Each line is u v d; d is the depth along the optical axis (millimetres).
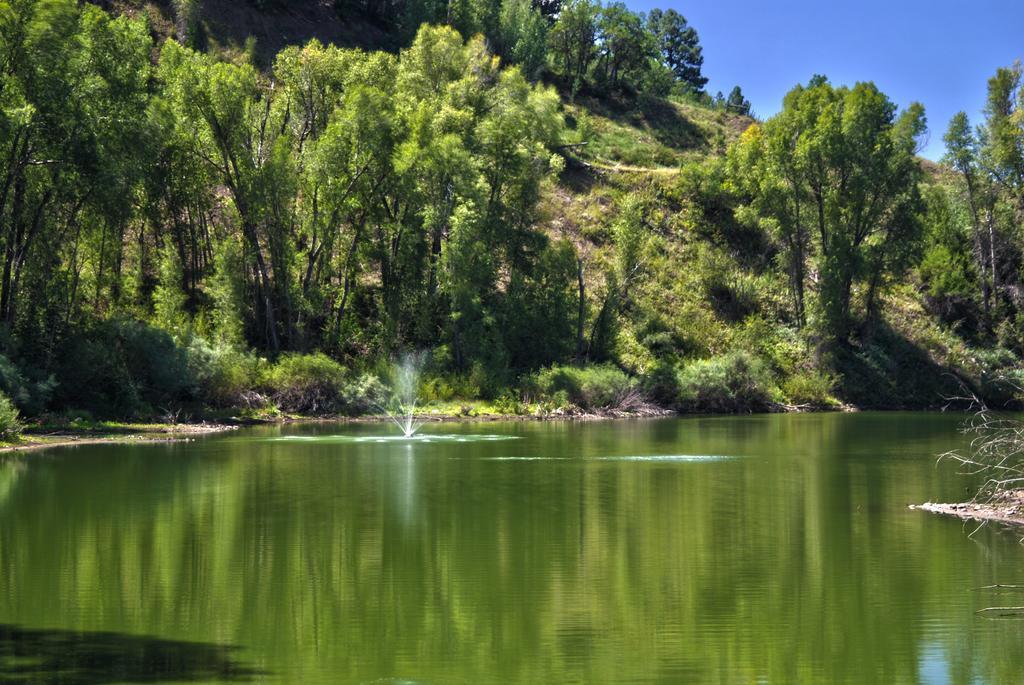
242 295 52719
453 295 57656
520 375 59250
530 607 14531
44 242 44031
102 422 42594
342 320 58938
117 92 44625
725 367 64062
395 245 59531
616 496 25031
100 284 50750
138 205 52094
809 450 37375
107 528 20266
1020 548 18672
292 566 17000
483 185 59281
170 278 51594
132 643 12648
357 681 11312
